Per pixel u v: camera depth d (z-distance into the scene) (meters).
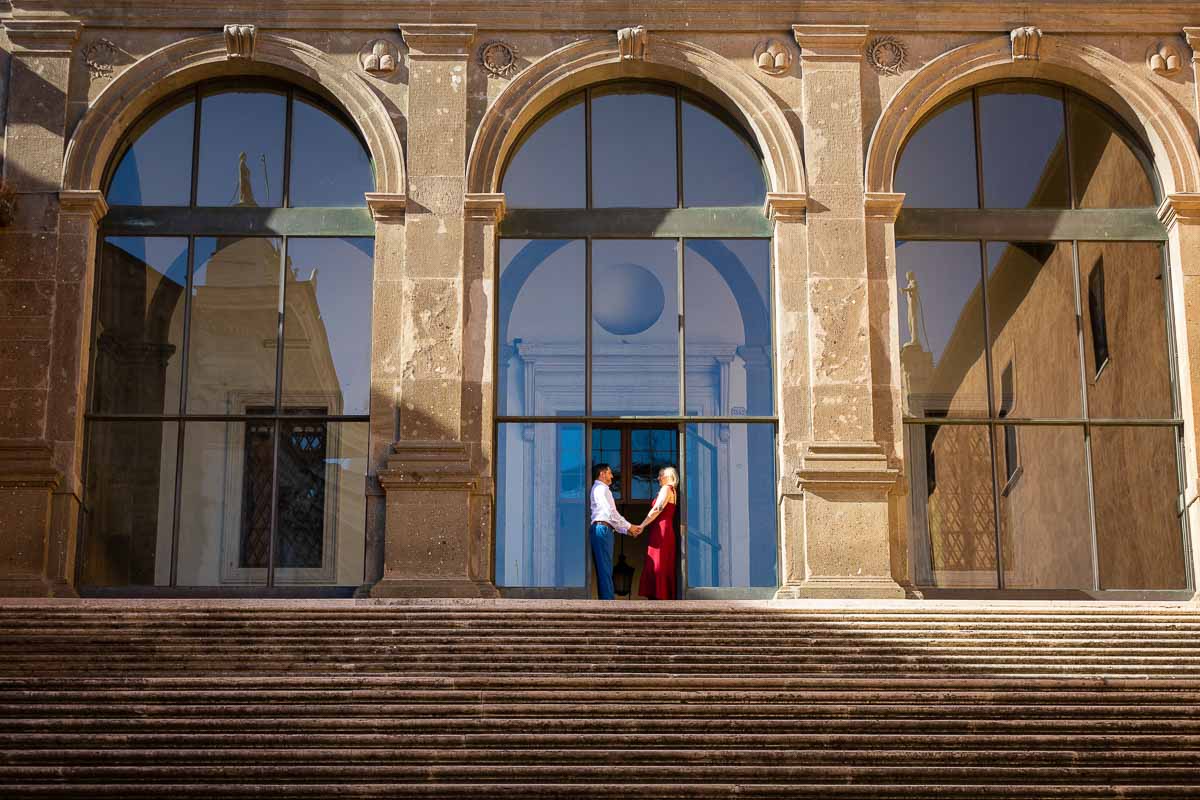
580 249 21.30
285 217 21.30
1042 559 20.55
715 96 21.62
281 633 16.72
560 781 13.88
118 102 21.25
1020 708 14.85
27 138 21.05
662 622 17.06
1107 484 20.83
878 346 20.67
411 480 20.09
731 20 21.58
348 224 21.28
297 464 20.69
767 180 21.45
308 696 14.80
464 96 21.30
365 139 21.34
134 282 21.09
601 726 14.45
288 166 21.45
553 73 21.42
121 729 14.30
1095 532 20.69
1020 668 16.53
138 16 21.44
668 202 21.42
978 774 14.11
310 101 21.66
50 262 20.70
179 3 21.47
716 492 20.69
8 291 20.59
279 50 21.41
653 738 14.30
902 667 16.44
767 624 17.16
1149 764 14.26
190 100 21.66
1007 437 20.83
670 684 15.30
